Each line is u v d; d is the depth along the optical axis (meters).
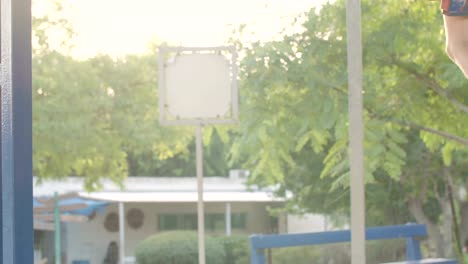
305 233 7.09
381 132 7.42
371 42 7.25
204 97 6.50
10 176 1.95
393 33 7.26
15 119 1.95
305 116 7.57
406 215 9.34
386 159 7.48
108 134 11.30
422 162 9.28
